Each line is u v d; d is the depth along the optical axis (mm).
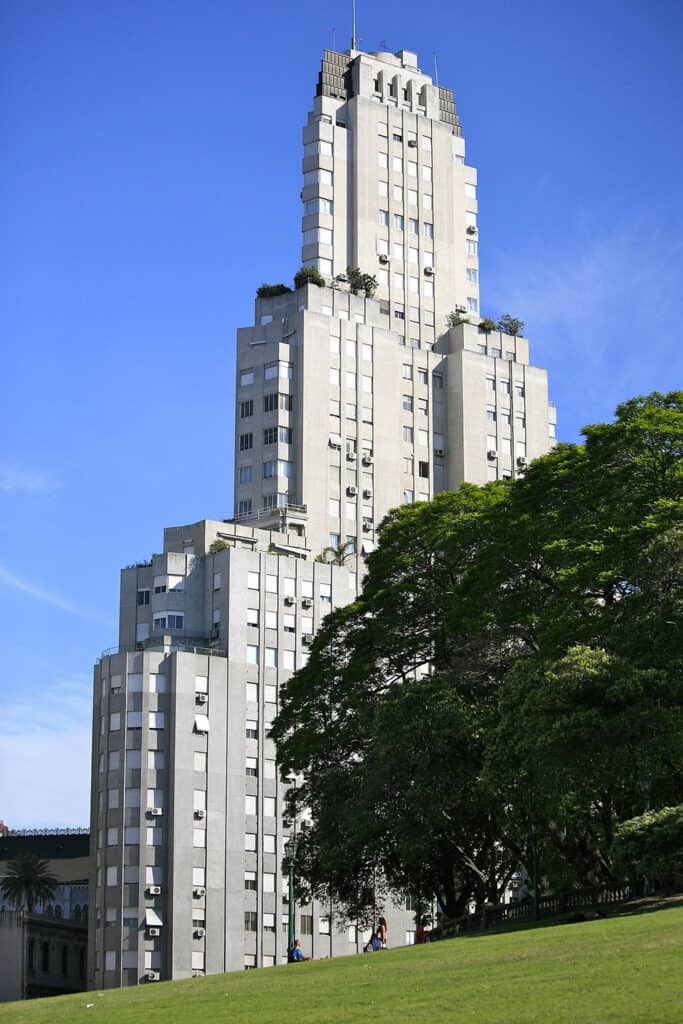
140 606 140000
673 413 76000
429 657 86438
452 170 175250
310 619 140625
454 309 171750
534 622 75562
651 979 36125
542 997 35250
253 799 131875
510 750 64250
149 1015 39656
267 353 156125
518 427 167750
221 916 126688
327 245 165500
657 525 70438
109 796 126750
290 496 153000
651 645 66000
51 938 137750
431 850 76250
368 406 158500
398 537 87188
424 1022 33469
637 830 58344
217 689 131125
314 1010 37281
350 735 85000
